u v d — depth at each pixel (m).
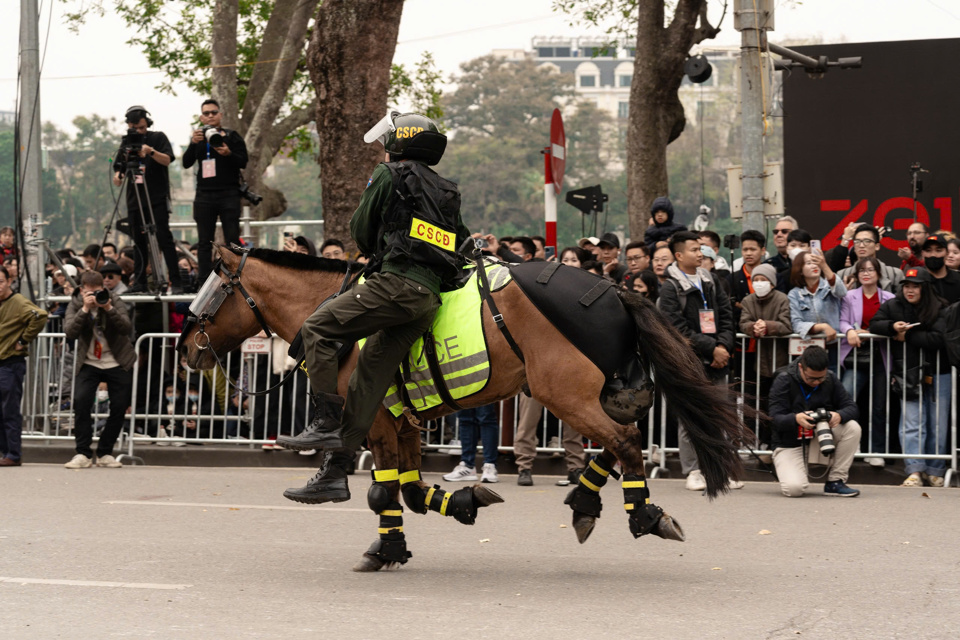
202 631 4.90
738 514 8.20
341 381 6.17
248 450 11.41
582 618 5.12
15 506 8.67
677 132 18.06
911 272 9.53
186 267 14.24
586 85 135.88
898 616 5.14
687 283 9.31
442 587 5.84
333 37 12.30
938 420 9.58
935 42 14.26
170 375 11.81
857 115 14.52
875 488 9.55
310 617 5.16
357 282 6.30
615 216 90.31
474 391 5.93
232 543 7.21
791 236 10.77
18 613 5.24
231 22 20.06
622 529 7.72
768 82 12.38
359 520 8.15
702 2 17.30
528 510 8.53
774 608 5.32
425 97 28.12
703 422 5.93
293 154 28.97
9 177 69.38
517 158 85.56
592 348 5.79
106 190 80.75
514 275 5.90
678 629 4.91
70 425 11.98
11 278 11.23
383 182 5.85
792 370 9.17
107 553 6.81
